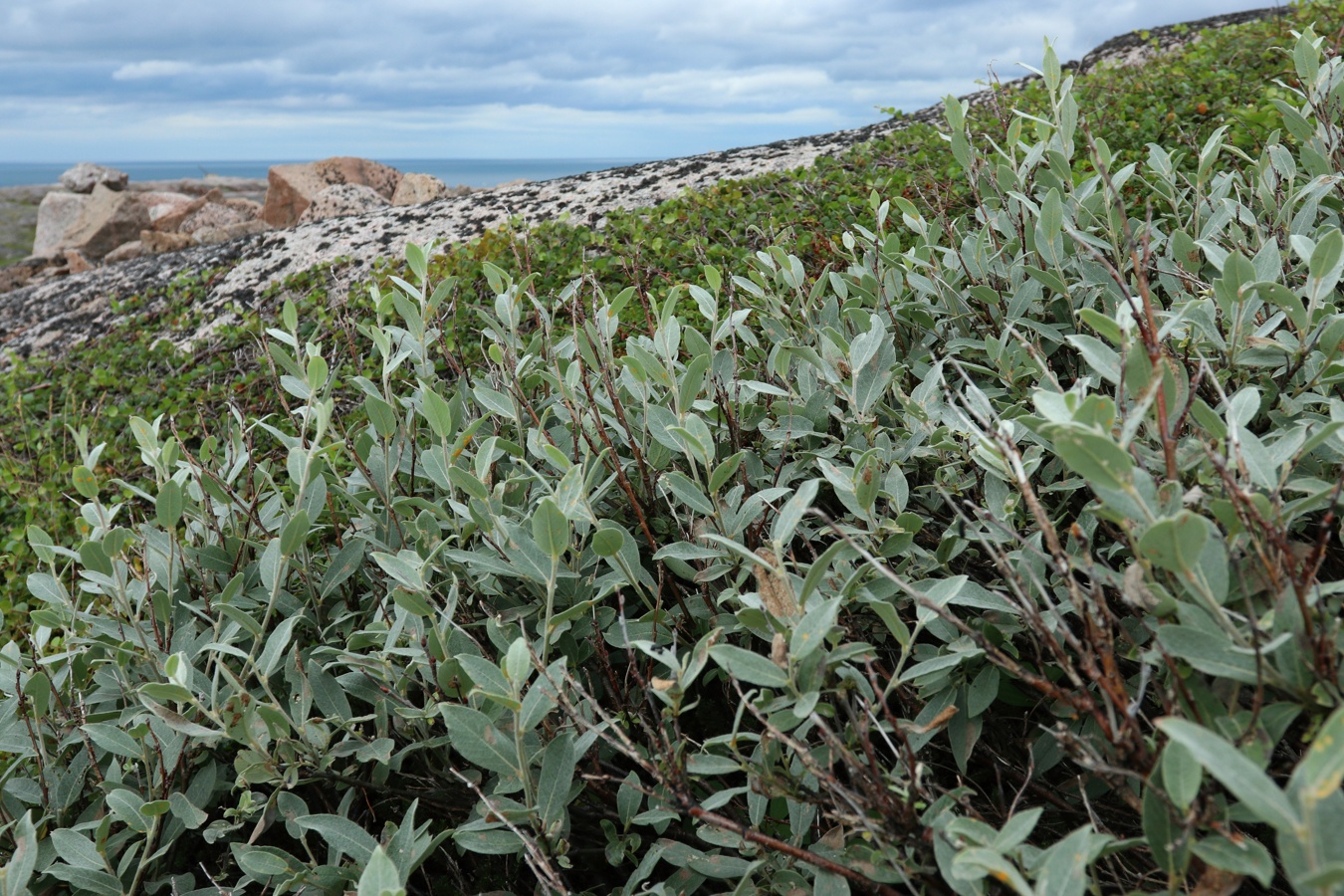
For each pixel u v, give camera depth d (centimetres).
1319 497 112
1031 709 150
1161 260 200
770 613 133
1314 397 150
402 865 137
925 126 599
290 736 161
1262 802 73
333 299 559
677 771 128
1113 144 463
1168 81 562
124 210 1492
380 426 202
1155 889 122
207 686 175
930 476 187
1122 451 95
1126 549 138
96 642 189
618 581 160
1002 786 151
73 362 661
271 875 153
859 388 190
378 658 165
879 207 264
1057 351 216
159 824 165
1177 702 112
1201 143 416
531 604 175
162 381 554
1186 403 129
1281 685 100
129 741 162
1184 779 90
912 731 124
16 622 362
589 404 207
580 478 156
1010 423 121
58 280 955
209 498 209
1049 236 202
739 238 481
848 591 142
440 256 575
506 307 219
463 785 164
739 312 210
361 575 212
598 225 621
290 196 1275
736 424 196
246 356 563
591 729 130
